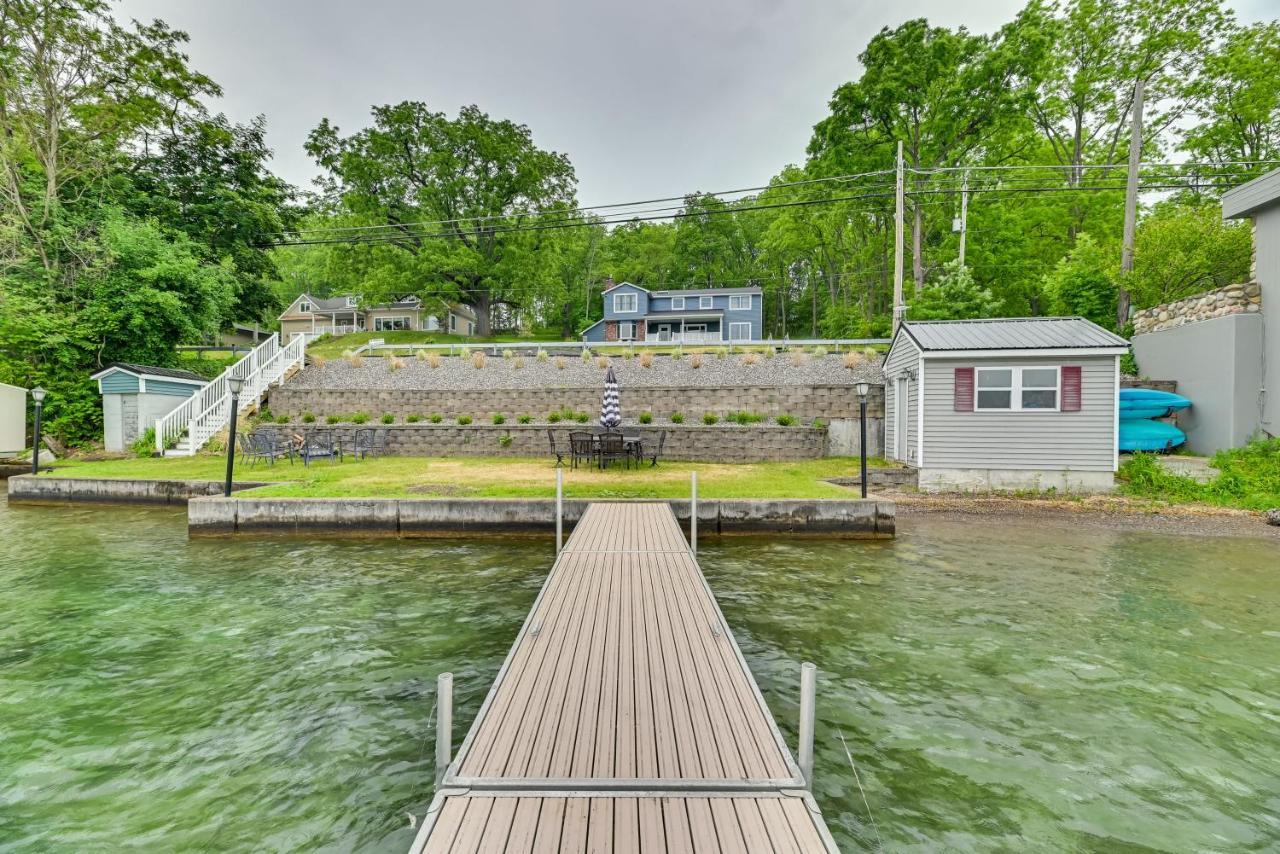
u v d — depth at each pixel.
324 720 4.21
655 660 4.06
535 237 36.22
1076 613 6.16
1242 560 8.04
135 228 20.55
